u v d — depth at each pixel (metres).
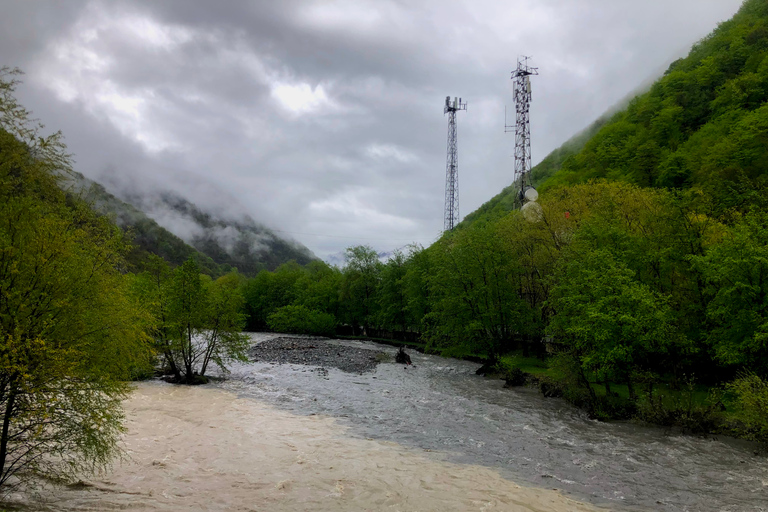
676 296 28.50
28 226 10.99
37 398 10.40
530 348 47.44
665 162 66.81
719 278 23.39
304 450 18.11
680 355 27.00
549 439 20.34
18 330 9.98
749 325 22.67
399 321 71.88
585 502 13.54
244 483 14.37
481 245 41.38
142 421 22.09
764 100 70.44
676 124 82.44
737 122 60.47
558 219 41.78
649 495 14.16
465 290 41.47
